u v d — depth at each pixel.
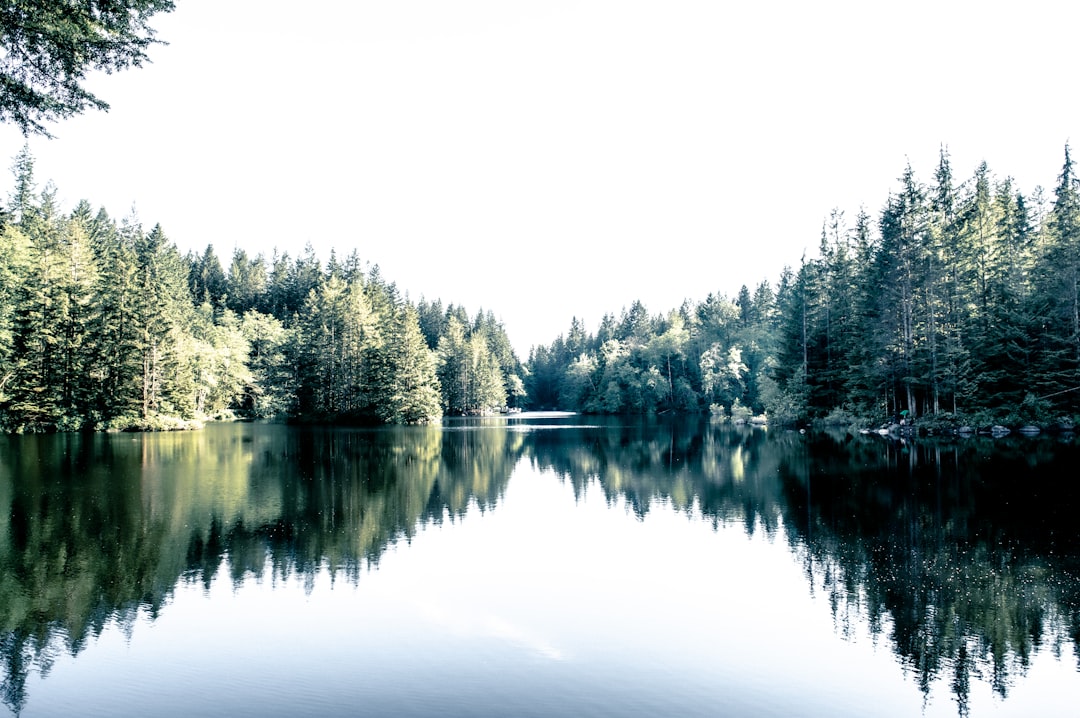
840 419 51.03
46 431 45.47
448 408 100.62
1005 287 42.94
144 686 8.51
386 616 11.05
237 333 82.12
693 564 14.05
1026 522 17.08
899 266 44.31
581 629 10.45
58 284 47.97
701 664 9.17
